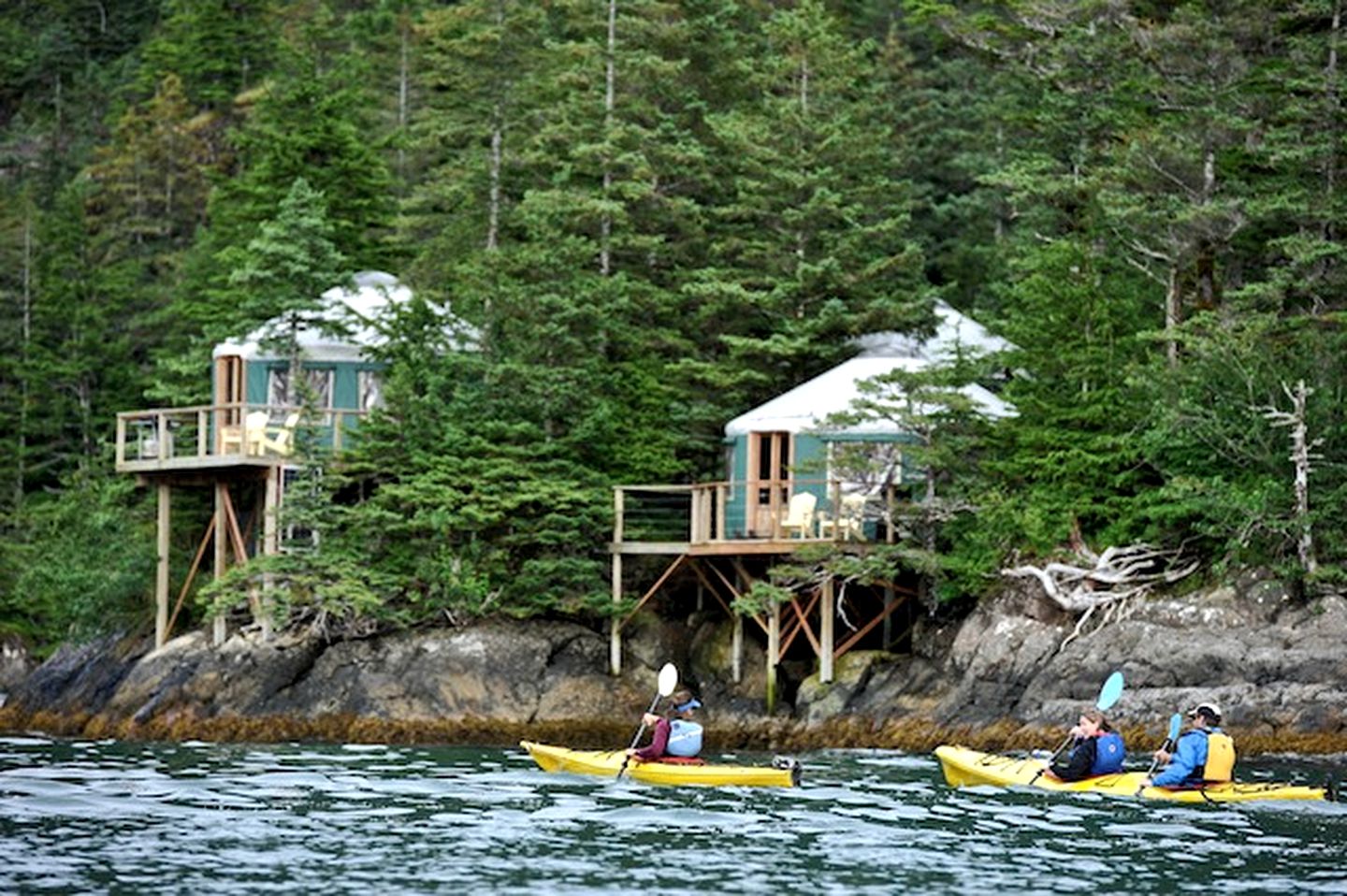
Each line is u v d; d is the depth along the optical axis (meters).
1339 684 92.62
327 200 145.75
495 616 110.25
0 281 175.62
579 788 75.12
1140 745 94.25
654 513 119.88
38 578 126.12
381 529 110.06
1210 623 96.25
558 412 116.00
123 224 194.38
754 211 130.38
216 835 61.31
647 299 128.00
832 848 60.41
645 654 111.19
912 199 162.50
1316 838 63.44
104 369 160.25
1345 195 110.31
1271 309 113.38
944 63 173.88
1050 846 61.19
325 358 122.44
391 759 89.00
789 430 115.38
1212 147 114.75
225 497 115.25
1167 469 103.75
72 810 66.88
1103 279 119.50
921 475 108.81
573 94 135.75
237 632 110.62
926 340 127.56
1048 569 100.44
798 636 111.69
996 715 98.69
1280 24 118.31
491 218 140.00
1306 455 96.94
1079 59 130.12
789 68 140.88
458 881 54.31
